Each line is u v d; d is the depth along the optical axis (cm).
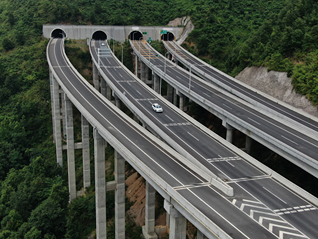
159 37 16050
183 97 9256
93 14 15988
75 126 10450
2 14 16838
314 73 7975
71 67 11000
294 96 8181
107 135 5612
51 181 7975
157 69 10675
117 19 15825
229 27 14550
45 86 11719
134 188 7400
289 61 9019
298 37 9125
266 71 9450
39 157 8550
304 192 4228
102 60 12812
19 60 12975
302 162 5122
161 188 4162
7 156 9069
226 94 8725
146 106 8050
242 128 6538
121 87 9531
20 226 6444
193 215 3578
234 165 5175
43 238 5934
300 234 3322
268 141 5803
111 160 8775
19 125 10100
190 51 14000
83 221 6862
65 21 15675
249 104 7781
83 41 14750
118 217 5894
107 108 7506
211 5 16550
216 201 3872
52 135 10475
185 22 16162
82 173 8750
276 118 6956
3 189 7700
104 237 6103
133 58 14300
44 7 16075
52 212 6262
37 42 14212
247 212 3694
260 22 14688
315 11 10100
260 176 4816
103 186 5884
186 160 4875
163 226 6178
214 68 11688
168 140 6059
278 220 3588
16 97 11325
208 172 4759
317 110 7431
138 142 5653
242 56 10888
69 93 7762
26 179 8038
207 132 6575
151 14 17450
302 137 6038
